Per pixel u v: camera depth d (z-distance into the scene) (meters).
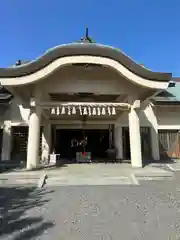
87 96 13.33
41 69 9.82
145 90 11.32
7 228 4.12
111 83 11.68
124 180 8.64
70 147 19.94
